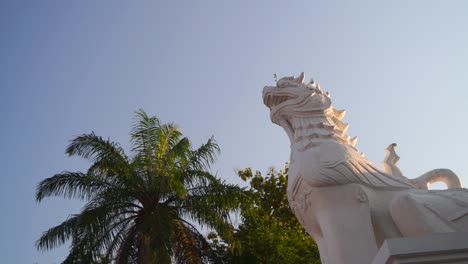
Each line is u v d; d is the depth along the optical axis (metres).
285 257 12.34
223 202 11.48
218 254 12.51
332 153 4.29
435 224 3.74
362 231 4.04
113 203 11.13
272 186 16.17
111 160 11.18
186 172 11.70
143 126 12.19
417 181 4.68
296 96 4.94
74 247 10.64
